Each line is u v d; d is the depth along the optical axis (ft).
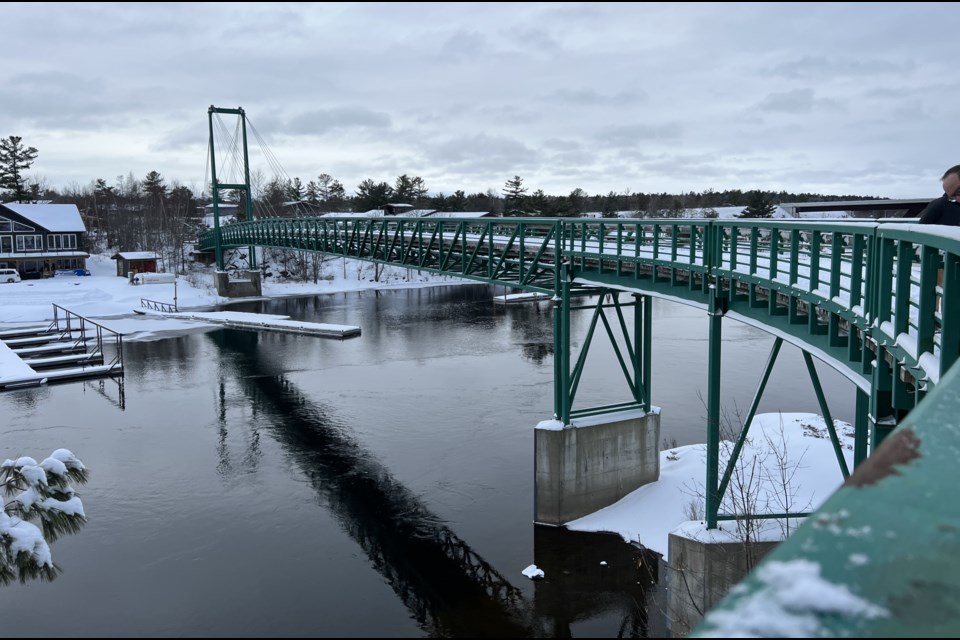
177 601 63.82
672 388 125.08
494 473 91.45
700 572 55.77
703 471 84.33
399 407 121.39
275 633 59.26
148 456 100.68
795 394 119.85
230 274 301.22
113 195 494.18
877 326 31.22
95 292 262.47
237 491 88.12
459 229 106.83
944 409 6.56
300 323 206.90
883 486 5.42
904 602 4.15
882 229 29.86
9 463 39.78
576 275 81.00
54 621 60.95
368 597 64.64
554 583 66.49
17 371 146.41
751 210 295.07
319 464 96.68
